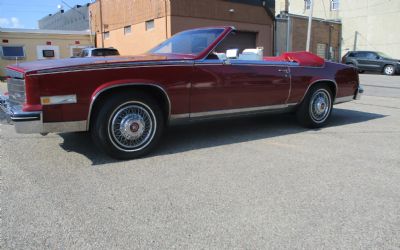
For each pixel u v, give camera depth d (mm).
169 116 4492
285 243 2490
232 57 4805
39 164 4117
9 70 4223
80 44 27484
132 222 2781
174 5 19312
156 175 3762
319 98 6008
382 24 29969
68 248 2438
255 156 4426
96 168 3979
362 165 4098
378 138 5367
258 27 23547
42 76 3713
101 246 2459
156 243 2492
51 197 3227
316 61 5863
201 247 2441
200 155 4457
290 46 26625
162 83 4285
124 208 3012
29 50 24891
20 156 4406
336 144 5008
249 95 5078
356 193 3316
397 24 29078
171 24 19422
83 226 2723
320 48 30266
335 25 31453
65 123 3879
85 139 5191
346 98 6445
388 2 29391
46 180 3629
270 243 2488
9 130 5855
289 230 2658
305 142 5113
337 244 2479
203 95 4645
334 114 7574
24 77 3715
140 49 22781
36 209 2994
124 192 3332
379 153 4570
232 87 4871
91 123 4129
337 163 4164
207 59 4664
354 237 2568
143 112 4289
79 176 3736
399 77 20688
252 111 5234
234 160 4262
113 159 4266
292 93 5570
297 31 27109
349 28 32062
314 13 34438
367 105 8984
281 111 5684
